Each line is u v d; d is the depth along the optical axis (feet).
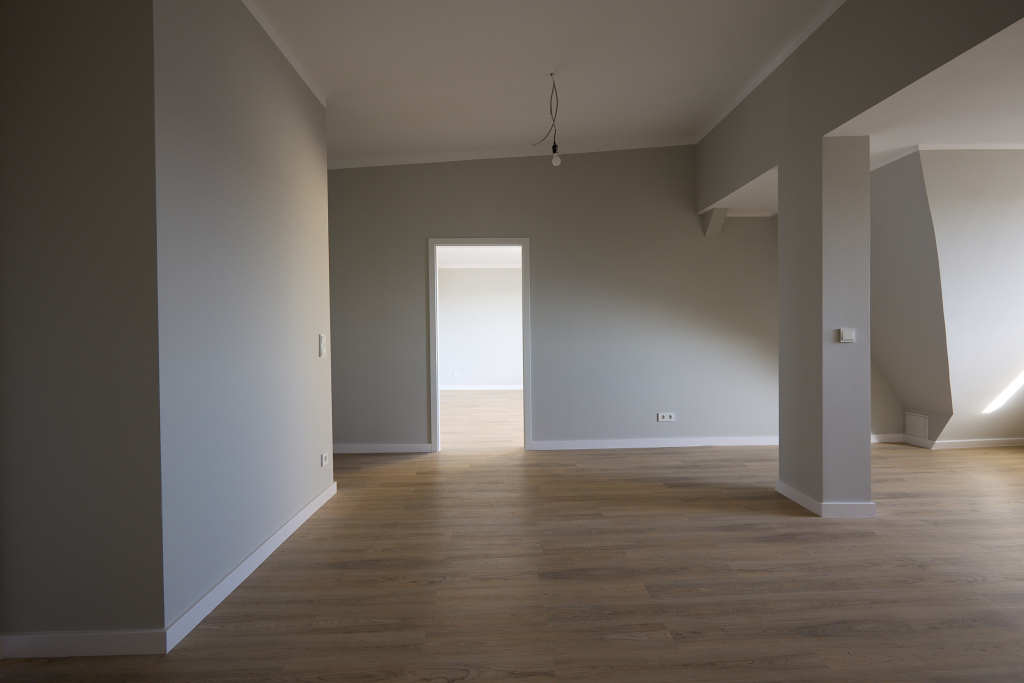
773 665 7.07
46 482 7.44
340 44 12.23
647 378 20.68
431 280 20.26
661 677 6.86
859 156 12.20
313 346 13.69
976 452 19.06
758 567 10.02
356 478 16.72
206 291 8.64
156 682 6.85
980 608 8.47
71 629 7.50
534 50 12.94
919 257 16.02
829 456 12.60
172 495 7.73
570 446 20.61
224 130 9.29
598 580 9.58
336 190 20.24
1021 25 7.59
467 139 18.92
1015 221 14.80
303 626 8.16
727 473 16.78
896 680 6.75
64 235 7.31
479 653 7.42
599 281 20.49
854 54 10.98
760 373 20.86
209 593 8.63
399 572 10.00
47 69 7.27
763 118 14.80
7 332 7.37
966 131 11.97
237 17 9.86
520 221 20.33
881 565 10.05
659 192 20.51
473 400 36.94
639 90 15.61
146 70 7.27
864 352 12.44
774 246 20.75
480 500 14.37
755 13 11.85
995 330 16.83
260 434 10.65
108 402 7.39
